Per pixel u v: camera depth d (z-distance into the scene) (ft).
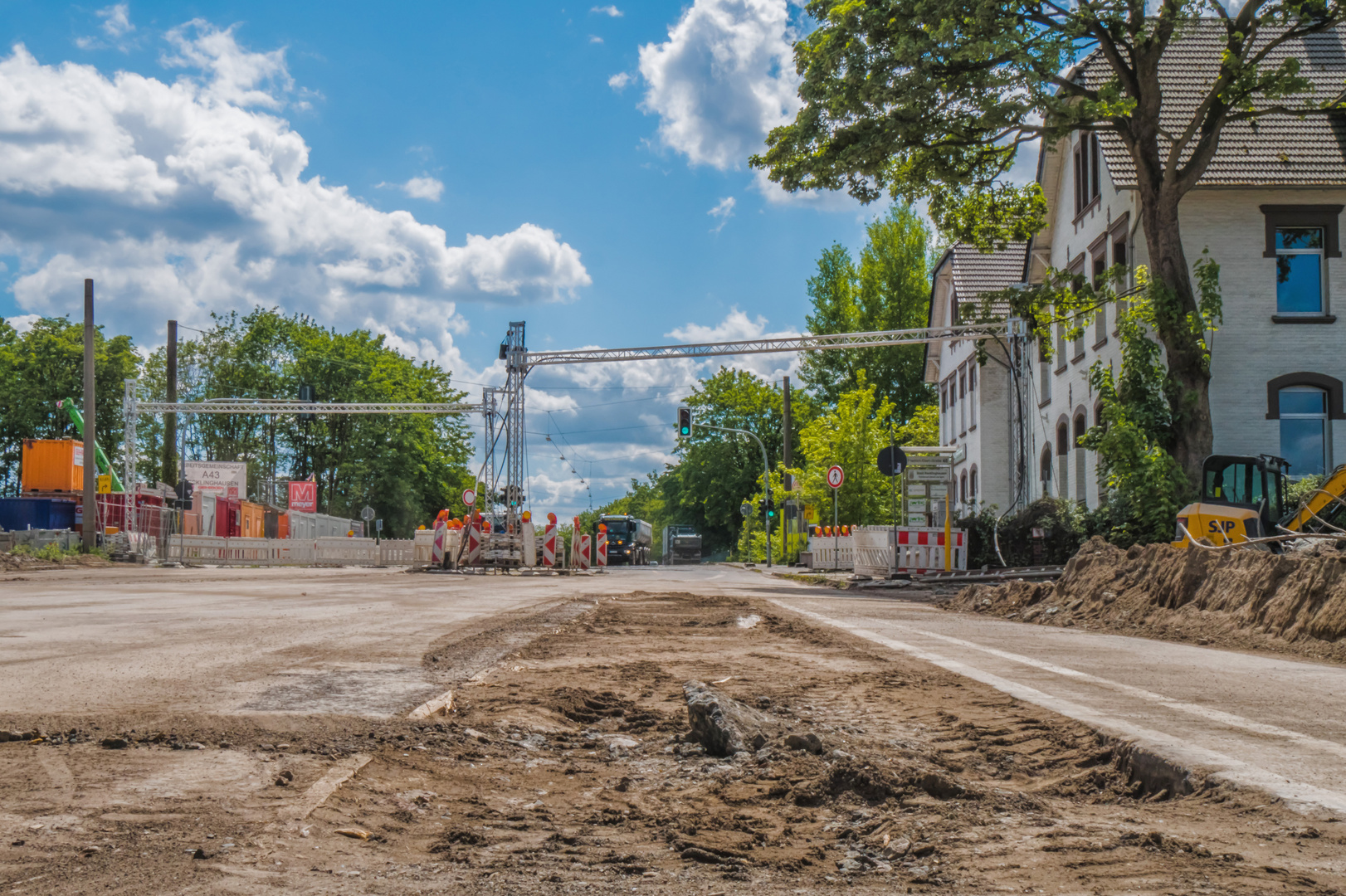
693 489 293.43
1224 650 33.83
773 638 36.06
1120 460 71.77
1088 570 48.96
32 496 126.00
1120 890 10.37
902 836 12.50
